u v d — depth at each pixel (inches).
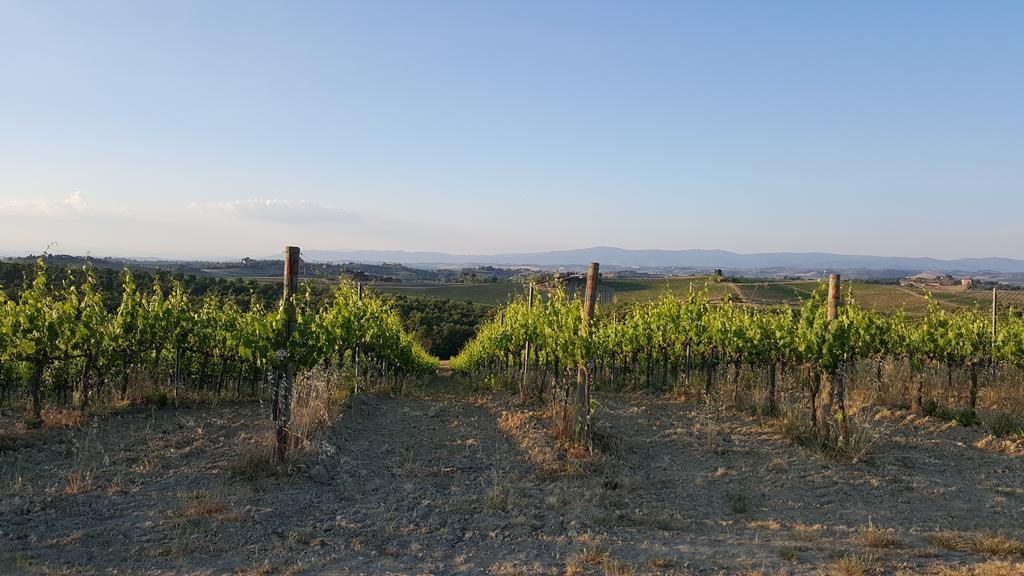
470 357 961.5
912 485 274.1
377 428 412.8
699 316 584.7
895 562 187.2
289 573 180.5
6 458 288.8
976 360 519.2
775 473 295.9
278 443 279.1
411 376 879.7
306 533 211.5
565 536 213.8
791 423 373.1
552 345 477.4
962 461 317.4
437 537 212.4
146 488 253.3
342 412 441.7
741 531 220.7
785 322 433.1
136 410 417.1
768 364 465.7
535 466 307.7
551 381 568.4
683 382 584.4
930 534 212.8
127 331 459.2
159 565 183.8
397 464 309.4
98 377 456.4
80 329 404.2
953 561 187.9
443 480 283.3
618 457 320.2
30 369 498.3
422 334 1563.7
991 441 347.6
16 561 181.6
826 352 338.0
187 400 460.4
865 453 318.7
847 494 264.5
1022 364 510.3
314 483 268.4
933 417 416.5
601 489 268.2
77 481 251.3
